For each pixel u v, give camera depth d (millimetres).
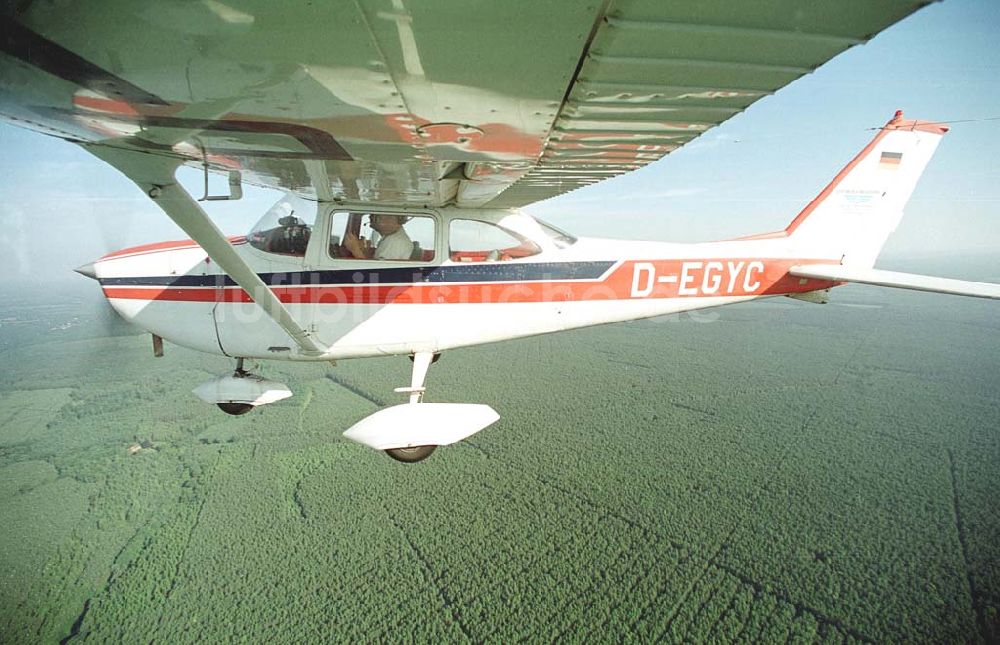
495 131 2053
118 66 1306
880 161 6043
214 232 2734
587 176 3410
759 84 1510
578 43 1220
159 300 4141
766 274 5750
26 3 1004
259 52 1230
